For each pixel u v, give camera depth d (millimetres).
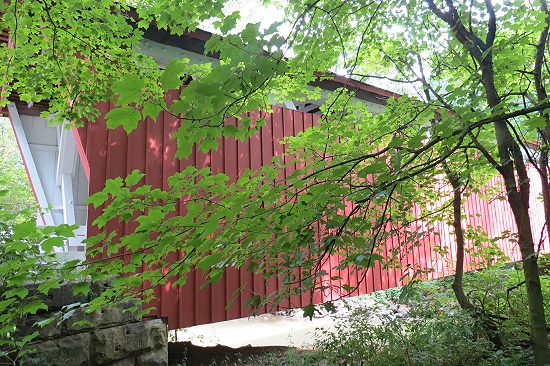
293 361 4504
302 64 3359
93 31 3662
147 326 4125
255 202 1892
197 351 5453
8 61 3844
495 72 3344
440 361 3607
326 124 3488
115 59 3967
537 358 2893
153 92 1955
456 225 4457
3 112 8875
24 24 3588
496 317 4148
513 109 3564
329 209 2057
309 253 2080
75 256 4074
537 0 3625
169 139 4719
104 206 4164
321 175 2387
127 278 1836
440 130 1832
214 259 1960
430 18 4355
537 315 2934
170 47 5496
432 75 4496
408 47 4594
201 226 1790
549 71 3594
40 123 8930
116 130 4383
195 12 2955
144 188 1648
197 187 1929
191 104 1506
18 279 1583
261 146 5531
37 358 3172
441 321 3805
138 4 4574
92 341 3686
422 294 5441
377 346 3891
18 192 15969
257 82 1519
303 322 8672
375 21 4133
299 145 3840
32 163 8266
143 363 4039
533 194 10375
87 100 3918
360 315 5535
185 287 4562
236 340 7320
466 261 7809
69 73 3971
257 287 5152
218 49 1595
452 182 4199
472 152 3701
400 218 3795
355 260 1793
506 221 9555
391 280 6816
